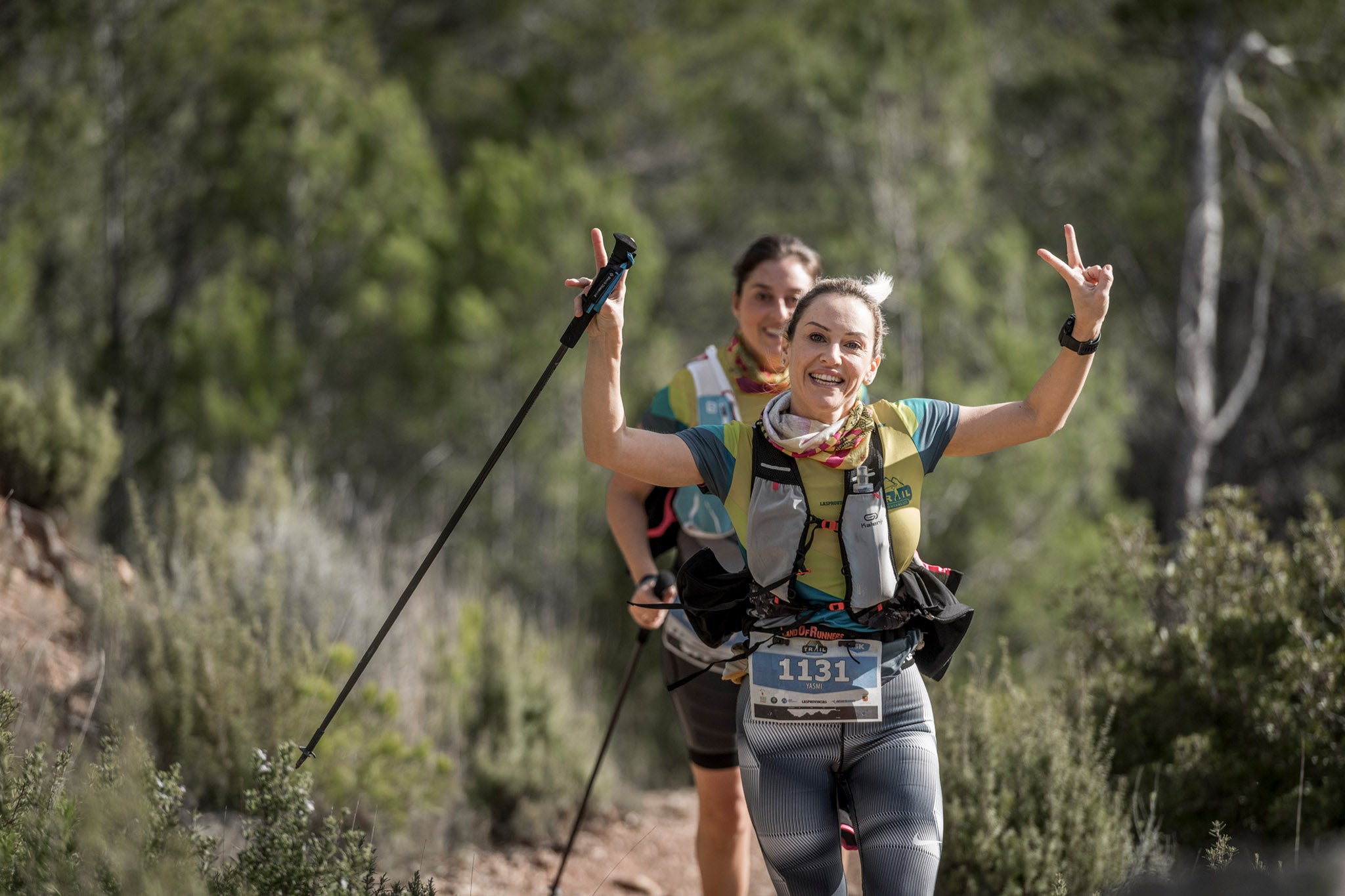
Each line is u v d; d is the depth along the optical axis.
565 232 32.69
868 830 6.66
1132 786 10.19
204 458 16.03
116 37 29.81
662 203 44.50
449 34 44.81
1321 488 40.22
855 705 6.70
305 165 30.27
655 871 12.49
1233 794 9.78
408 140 32.81
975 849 9.28
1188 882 6.38
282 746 7.87
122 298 29.89
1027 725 10.20
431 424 31.33
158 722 11.47
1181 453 35.19
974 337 30.39
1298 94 35.28
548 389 32.19
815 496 6.75
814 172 37.44
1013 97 40.22
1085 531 27.55
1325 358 41.38
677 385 9.17
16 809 6.93
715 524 8.72
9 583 13.45
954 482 27.56
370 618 14.41
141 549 15.19
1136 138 39.84
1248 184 33.97
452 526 7.81
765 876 11.64
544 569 29.73
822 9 32.91
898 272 30.66
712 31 43.53
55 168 29.45
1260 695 9.98
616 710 9.82
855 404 6.97
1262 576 11.45
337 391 31.20
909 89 31.06
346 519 18.78
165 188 31.48
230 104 30.89
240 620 13.59
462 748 13.91
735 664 7.48
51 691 11.50
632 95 45.31
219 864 7.68
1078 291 6.94
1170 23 36.56
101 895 6.27
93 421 17.48
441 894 11.25
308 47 32.00
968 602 26.41
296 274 30.56
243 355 28.05
